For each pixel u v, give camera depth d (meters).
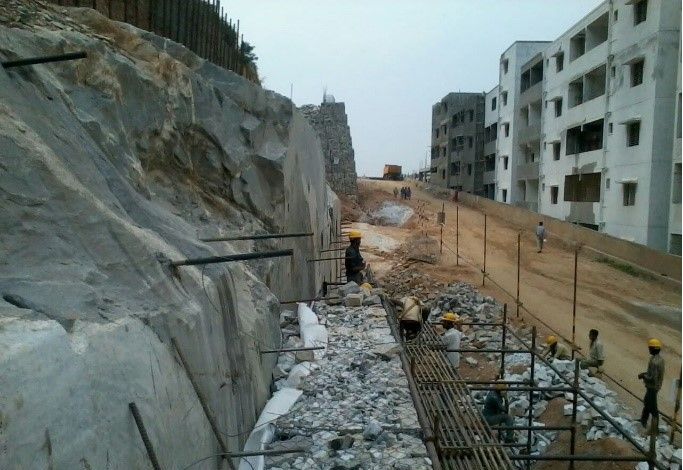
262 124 11.20
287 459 5.46
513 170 39.38
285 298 11.18
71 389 2.63
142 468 3.15
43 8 6.48
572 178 29.89
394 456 5.51
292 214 12.70
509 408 10.80
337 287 15.84
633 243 23.09
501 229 33.38
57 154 4.19
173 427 3.68
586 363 12.62
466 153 50.22
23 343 2.45
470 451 5.65
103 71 6.23
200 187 8.95
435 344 9.15
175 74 8.19
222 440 4.68
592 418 9.84
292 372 7.46
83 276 3.46
